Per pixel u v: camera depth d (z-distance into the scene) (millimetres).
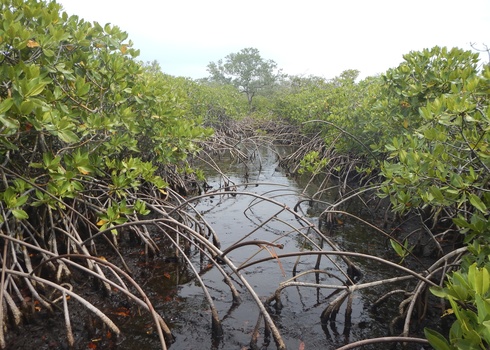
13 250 4309
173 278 5188
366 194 9641
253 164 15641
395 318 4043
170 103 7910
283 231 7184
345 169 11109
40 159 5016
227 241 6609
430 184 4395
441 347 1918
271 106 27984
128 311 4309
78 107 4992
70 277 4754
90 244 5484
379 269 5539
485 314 1738
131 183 5410
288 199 9625
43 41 4059
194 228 7113
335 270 5516
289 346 3814
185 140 7613
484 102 4551
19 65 3572
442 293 2619
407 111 6453
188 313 4344
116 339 3740
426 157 3977
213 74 51969
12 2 4332
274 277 5289
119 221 4754
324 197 9859
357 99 11633
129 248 6023
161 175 8984
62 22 4938
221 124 21750
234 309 4461
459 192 3662
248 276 5301
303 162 9539
